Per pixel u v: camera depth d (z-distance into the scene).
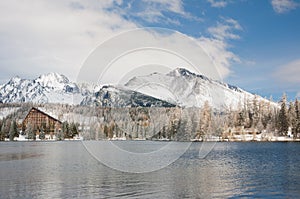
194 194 22.08
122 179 26.45
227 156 54.50
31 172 31.48
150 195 21.48
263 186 25.56
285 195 22.88
